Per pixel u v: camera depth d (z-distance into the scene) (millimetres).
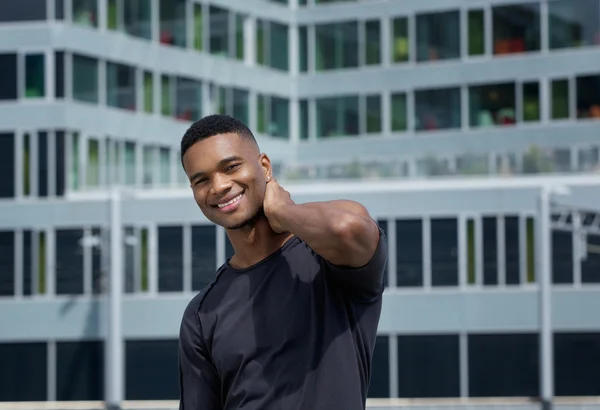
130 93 40500
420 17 44094
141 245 37906
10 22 38719
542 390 33250
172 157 40625
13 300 38438
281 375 3549
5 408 35469
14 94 38719
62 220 38219
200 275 37688
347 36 45406
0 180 38750
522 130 42312
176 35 42125
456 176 37469
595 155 36562
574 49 41844
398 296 37250
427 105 43938
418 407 32625
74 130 38719
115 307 34125
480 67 43031
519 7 42531
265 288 3613
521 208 36625
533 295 36594
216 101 43188
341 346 3531
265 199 3557
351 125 45125
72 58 38750
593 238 36906
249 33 44781
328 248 3385
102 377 37781
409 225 37219
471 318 36875
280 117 45750
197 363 3746
